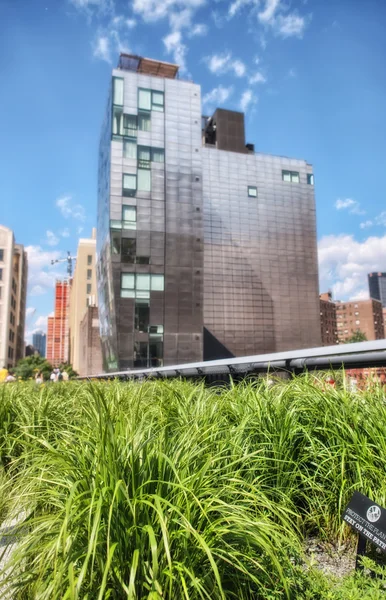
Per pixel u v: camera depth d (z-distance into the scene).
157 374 16.44
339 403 3.84
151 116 57.69
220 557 2.21
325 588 2.49
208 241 74.44
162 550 2.16
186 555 2.14
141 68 63.78
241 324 73.75
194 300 55.62
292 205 80.12
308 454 3.63
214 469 2.81
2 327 96.94
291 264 78.12
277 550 2.39
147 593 2.12
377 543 2.48
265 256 76.94
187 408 4.24
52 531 2.27
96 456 2.55
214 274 73.81
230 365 10.61
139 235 55.00
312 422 3.89
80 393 7.27
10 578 2.24
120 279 53.69
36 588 2.19
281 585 2.41
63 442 2.99
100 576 2.17
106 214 56.72
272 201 78.94
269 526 2.30
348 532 3.32
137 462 2.48
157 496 2.16
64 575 2.07
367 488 3.22
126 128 56.50
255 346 73.69
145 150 56.78
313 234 80.56
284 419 3.78
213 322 72.44
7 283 99.25
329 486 3.51
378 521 2.51
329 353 7.15
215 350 71.69
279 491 3.30
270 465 3.53
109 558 1.86
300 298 77.56
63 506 2.45
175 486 2.38
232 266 74.94
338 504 3.39
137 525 2.19
